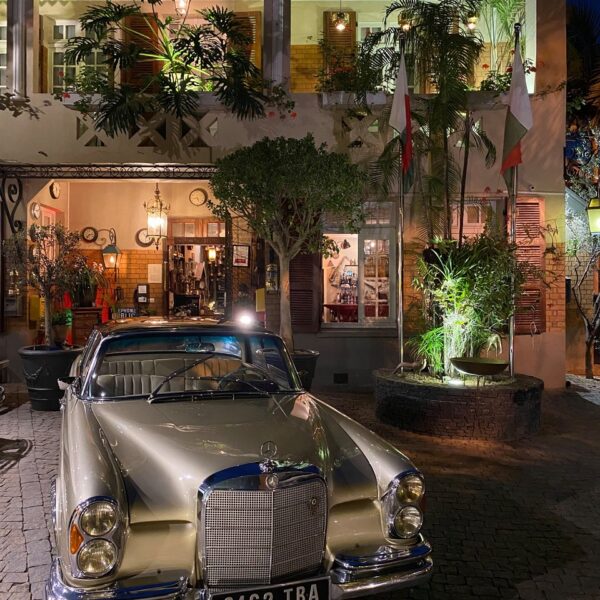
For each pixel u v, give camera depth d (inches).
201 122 382.3
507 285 296.2
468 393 269.3
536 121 389.1
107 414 146.8
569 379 435.5
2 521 179.6
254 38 426.6
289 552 116.6
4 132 379.6
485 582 150.0
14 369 384.8
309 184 301.7
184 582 108.7
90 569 105.4
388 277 403.2
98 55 421.1
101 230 469.4
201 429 136.5
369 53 363.6
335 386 389.4
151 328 177.5
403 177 313.0
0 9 414.9
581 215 450.6
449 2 327.3
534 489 213.8
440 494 207.6
